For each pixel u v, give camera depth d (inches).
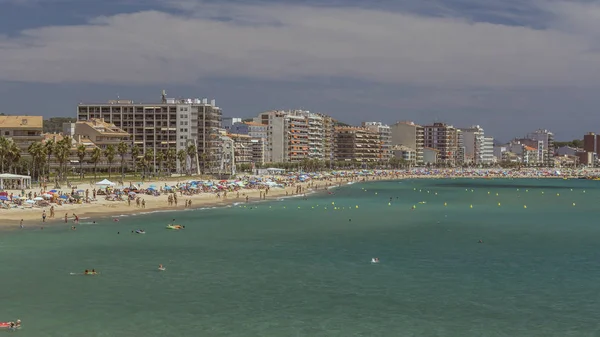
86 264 3137.3
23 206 5177.2
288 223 4990.2
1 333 2103.8
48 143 7426.2
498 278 2920.8
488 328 2203.5
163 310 2364.7
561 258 3427.7
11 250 3486.7
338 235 4284.0
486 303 2497.5
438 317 2317.9
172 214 5531.5
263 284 2770.7
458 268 3142.2
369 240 4057.6
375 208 6594.5
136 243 3796.8
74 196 5748.0
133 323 2213.3
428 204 7258.9
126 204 5979.3
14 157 6934.1
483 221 5310.0
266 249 3651.6
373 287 2733.8
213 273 2974.9
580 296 2603.3
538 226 4936.0
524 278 2923.2
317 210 6225.4
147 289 2662.4
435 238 4178.2
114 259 3275.1
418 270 3085.6
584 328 2206.0
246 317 2293.3
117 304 2434.8
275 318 2285.9
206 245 3764.8
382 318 2300.7
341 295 2598.4
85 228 4397.1
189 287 2704.2
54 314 2304.4
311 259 3346.5
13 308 2372.0
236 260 3294.8
